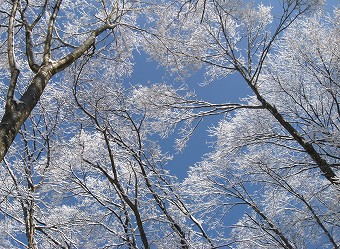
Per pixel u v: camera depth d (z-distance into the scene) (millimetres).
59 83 6785
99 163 7215
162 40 7680
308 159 7461
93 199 7680
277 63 8031
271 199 7691
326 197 6680
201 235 7488
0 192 5945
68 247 6668
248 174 7773
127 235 7023
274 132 7617
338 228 6633
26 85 7035
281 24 7047
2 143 2773
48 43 3975
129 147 7375
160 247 7012
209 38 7879
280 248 6773
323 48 7289
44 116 6582
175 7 7703
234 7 7273
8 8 6445
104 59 7426
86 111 6438
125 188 7680
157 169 7367
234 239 7402
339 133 6121
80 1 7254
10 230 6523
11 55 3379
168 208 7645
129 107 7629
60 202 7180
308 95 7828
